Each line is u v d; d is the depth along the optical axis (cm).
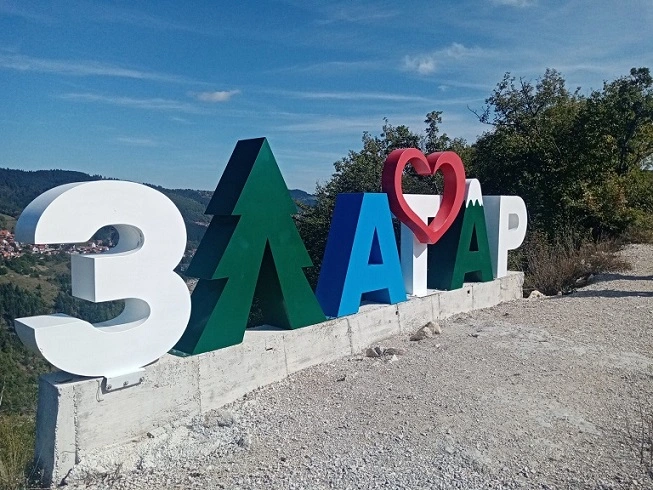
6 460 444
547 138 1844
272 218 627
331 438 470
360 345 730
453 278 927
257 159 612
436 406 521
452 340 743
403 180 1905
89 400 453
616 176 1825
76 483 420
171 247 506
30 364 801
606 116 1808
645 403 530
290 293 648
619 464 414
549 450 440
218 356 554
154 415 497
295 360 639
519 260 1495
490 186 1950
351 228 750
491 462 421
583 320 850
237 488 396
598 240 1764
